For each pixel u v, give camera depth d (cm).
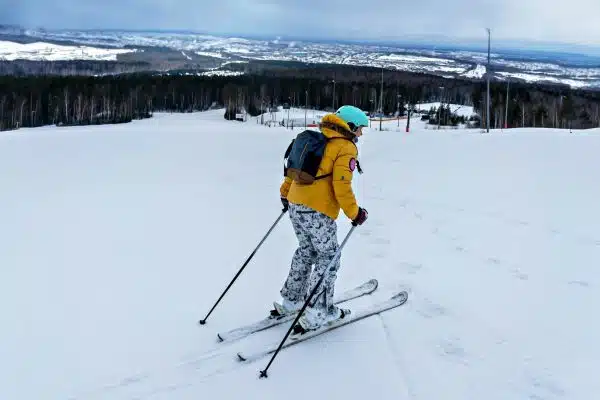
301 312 262
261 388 247
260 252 455
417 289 369
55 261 418
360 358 276
